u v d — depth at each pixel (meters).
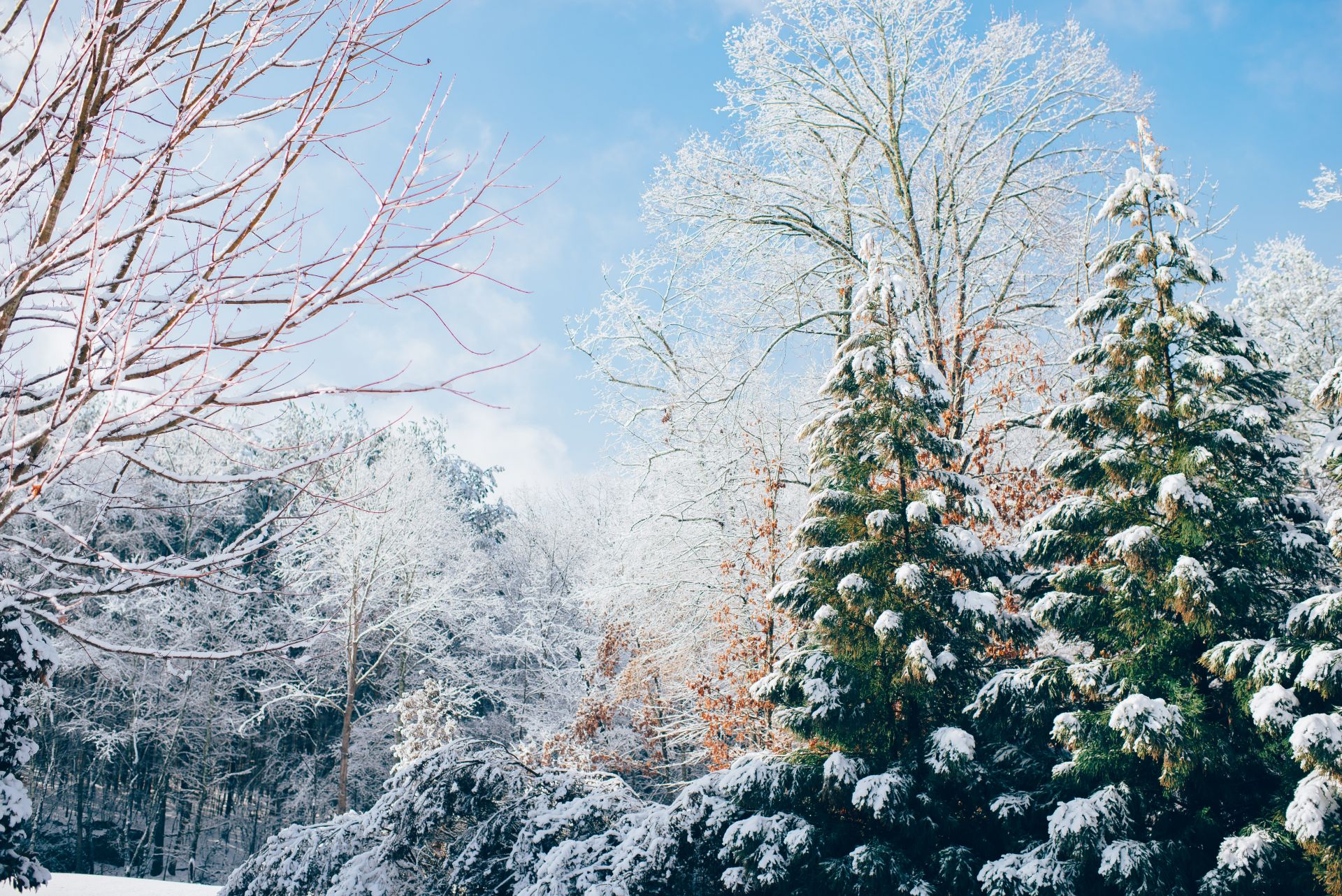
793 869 7.83
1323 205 14.89
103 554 4.15
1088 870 7.27
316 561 26.33
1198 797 7.79
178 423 3.68
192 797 30.52
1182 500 8.19
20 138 3.59
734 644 15.21
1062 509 9.05
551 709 29.98
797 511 17.34
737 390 16.58
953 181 15.27
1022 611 10.24
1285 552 8.02
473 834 8.91
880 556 9.45
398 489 27.58
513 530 44.06
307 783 31.25
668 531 17.33
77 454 3.39
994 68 14.85
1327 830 6.45
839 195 15.97
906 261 15.40
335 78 3.59
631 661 19.56
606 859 8.03
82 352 3.64
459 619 32.81
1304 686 7.16
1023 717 8.70
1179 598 7.80
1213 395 8.92
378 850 8.81
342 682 30.98
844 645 9.21
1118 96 14.64
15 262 3.62
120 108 3.66
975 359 14.83
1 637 5.27
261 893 9.10
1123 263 9.41
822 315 15.77
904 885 7.47
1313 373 19.19
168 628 26.61
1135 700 7.54
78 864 27.45
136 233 3.74
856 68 15.08
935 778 8.17
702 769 24.09
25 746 5.43
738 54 15.57
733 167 15.95
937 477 9.82
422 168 3.59
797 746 10.31
